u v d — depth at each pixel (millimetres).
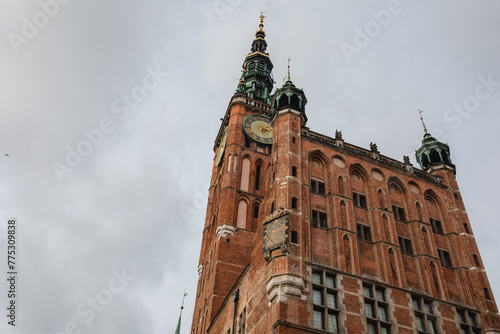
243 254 49656
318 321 28047
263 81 77625
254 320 30656
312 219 33875
